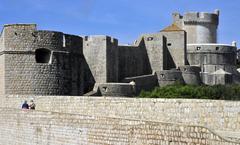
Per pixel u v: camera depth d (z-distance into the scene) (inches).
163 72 4333.2
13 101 1723.7
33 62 1975.9
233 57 5497.1
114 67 4126.5
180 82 4345.5
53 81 1991.9
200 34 5861.2
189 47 5364.2
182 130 788.6
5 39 1993.1
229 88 3875.5
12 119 1326.3
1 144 1380.4
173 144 803.4
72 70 2060.8
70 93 2055.9
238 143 708.0
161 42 4559.5
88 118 1020.5
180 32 4729.3
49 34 1994.3
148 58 4586.6
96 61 4003.4
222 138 732.0
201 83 4739.2
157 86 4148.6
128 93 3636.8
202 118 1044.5
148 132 855.7
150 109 1168.8
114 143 939.3
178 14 5880.9
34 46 1979.6
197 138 765.3
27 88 1971.0
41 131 1189.7
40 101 1562.5
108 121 959.6
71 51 2057.1
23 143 1270.9
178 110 1101.7
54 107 1499.8
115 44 4156.0
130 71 4443.9
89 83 3946.9
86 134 1023.6
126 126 910.4
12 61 1983.3
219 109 1011.9
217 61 5349.4
